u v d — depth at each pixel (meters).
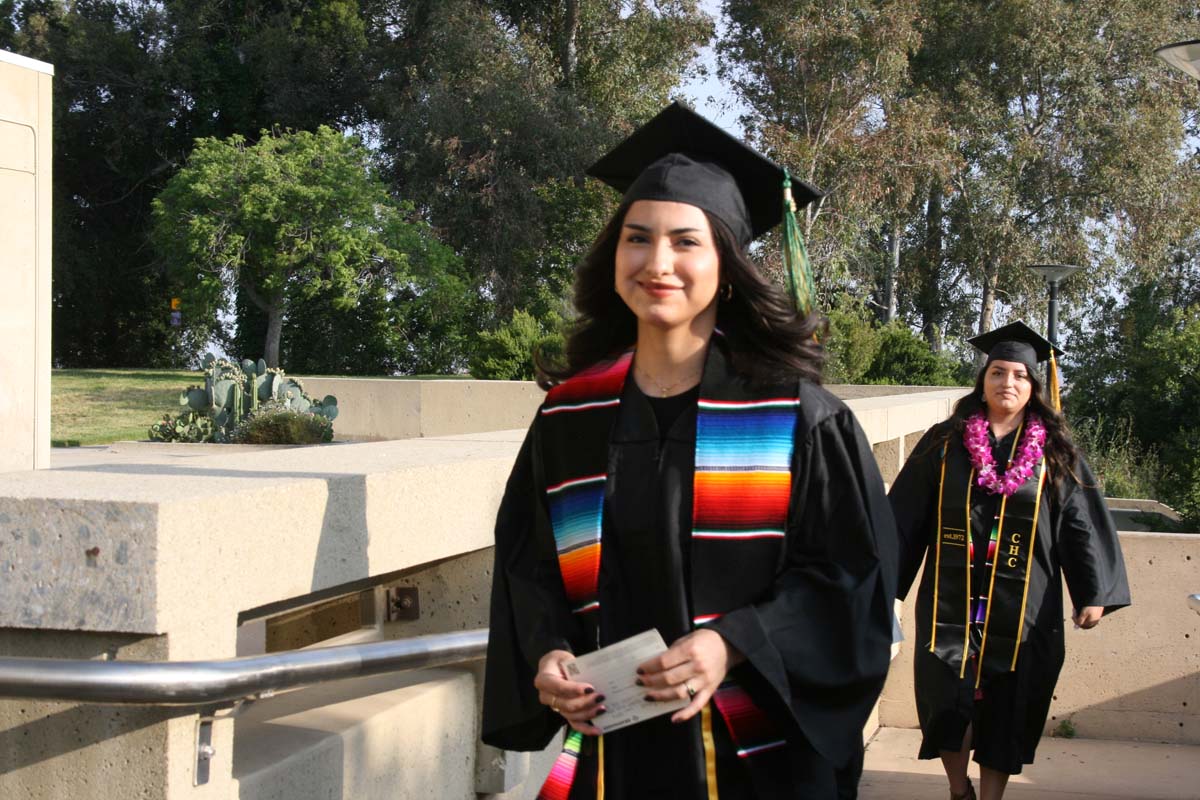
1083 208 38.03
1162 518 13.48
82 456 10.58
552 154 34.31
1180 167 39.12
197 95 38.19
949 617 5.00
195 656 1.98
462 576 3.15
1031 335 5.21
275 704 2.68
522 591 2.04
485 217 34.41
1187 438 16.98
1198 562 6.53
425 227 30.28
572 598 1.98
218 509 2.01
